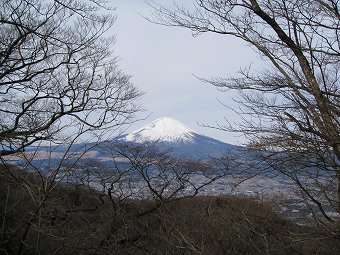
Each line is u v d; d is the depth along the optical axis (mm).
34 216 6734
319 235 6500
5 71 10406
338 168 5242
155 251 9156
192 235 9391
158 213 10266
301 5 5406
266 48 5914
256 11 5668
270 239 7934
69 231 7484
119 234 8633
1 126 9250
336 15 5242
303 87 5492
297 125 5266
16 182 6969
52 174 6688
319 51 5441
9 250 6926
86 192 9680
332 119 5250
